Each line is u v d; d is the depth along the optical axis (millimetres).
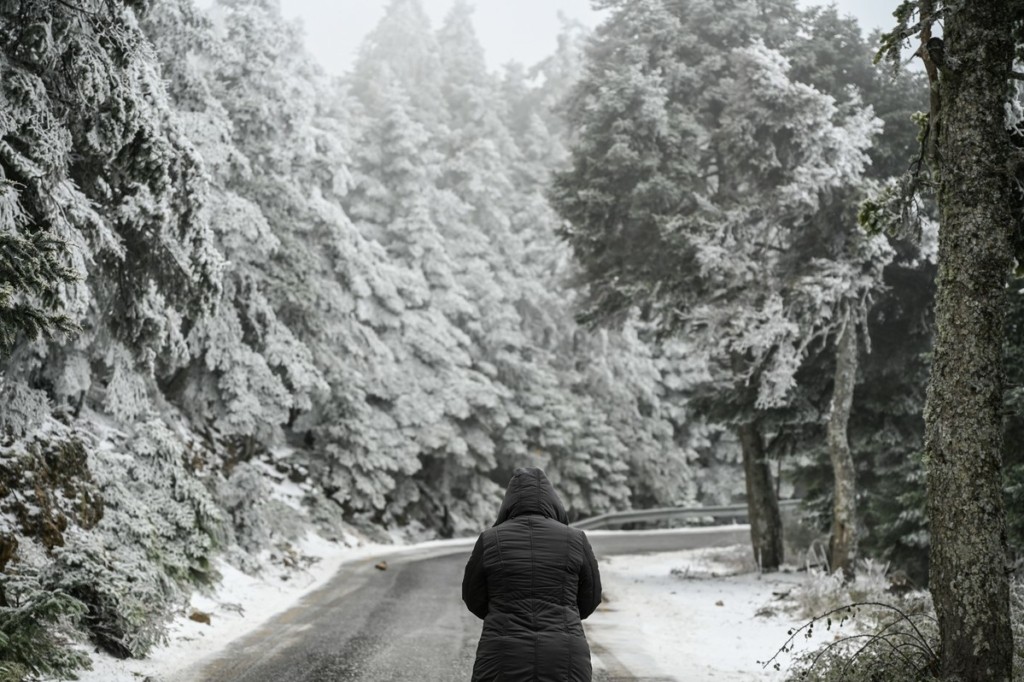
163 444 14219
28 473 10891
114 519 11914
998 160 6648
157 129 9734
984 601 6250
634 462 48406
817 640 11117
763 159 19484
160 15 16547
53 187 8891
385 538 32031
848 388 18406
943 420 6531
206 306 11547
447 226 43781
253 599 14836
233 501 18000
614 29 25281
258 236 23000
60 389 12531
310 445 32844
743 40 23500
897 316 20359
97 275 11188
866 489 21188
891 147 20406
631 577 22500
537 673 4312
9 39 8562
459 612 14055
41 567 9398
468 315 42281
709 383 24484
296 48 31203
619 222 21969
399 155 41000
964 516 6355
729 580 20578
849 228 18469
